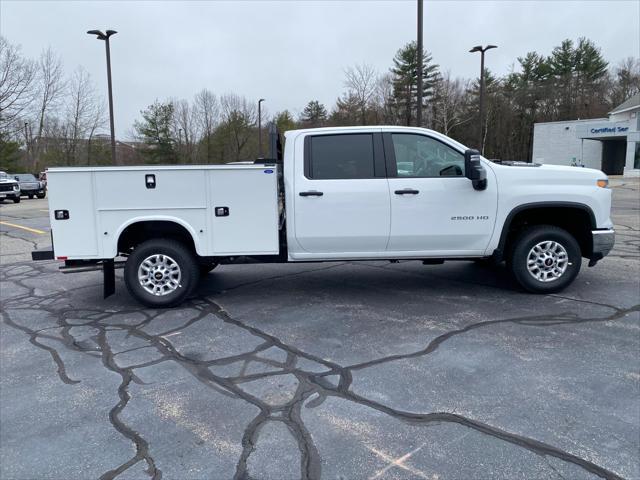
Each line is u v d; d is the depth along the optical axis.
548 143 46.19
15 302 6.11
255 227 5.36
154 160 57.94
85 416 3.25
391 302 5.65
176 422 3.14
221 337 4.66
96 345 4.54
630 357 3.96
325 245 5.48
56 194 5.20
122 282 7.16
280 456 2.75
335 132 5.43
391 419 3.10
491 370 3.77
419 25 13.83
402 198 5.35
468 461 2.66
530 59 60.69
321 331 4.75
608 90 57.59
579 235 5.88
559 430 2.93
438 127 49.22
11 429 3.12
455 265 7.62
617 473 2.54
